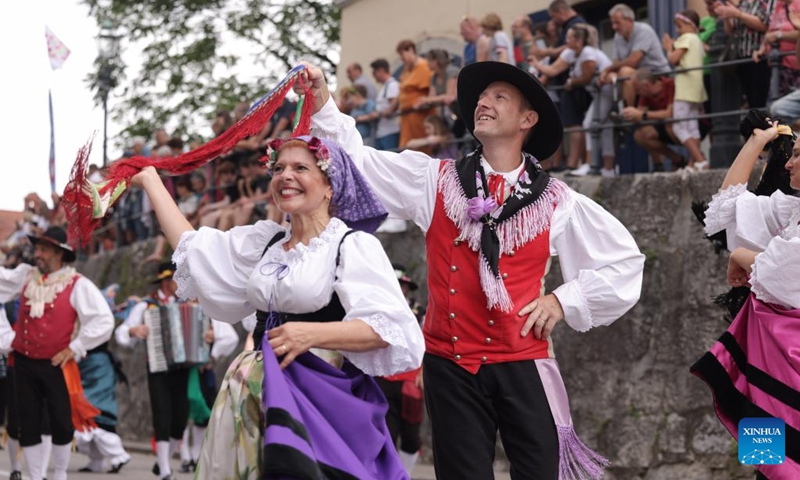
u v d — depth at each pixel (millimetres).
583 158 10469
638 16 13180
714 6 9344
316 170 4121
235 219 13961
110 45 17469
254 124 4848
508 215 5008
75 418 9625
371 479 3900
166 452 10398
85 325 9141
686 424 8719
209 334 10633
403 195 5195
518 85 5160
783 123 5387
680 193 9234
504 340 4930
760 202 5141
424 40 15570
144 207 17297
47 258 9195
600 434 9195
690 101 9609
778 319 4910
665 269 9102
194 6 26781
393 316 3938
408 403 9195
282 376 3842
